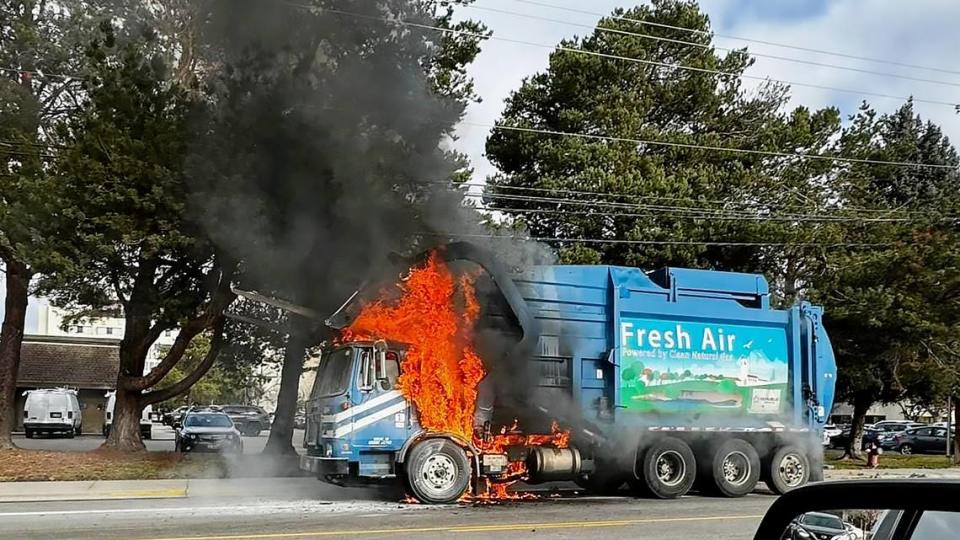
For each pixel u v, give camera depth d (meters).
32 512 13.16
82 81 21.31
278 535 10.76
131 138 18.62
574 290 16.03
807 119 32.28
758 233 28.44
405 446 14.46
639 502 15.27
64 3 23.08
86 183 18.30
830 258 28.67
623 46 31.98
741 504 15.03
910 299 25.69
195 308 20.77
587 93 32.47
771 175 31.44
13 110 20.89
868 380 29.50
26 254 18.70
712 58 33.19
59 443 34.81
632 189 28.59
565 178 30.03
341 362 14.88
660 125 33.56
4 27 22.45
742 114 33.50
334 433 14.24
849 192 31.98
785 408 17.53
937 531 3.18
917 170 44.97
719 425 16.72
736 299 17.53
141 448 22.48
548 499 15.55
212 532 11.01
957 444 29.62
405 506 14.04
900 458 31.02
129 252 20.39
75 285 21.59
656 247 28.77
